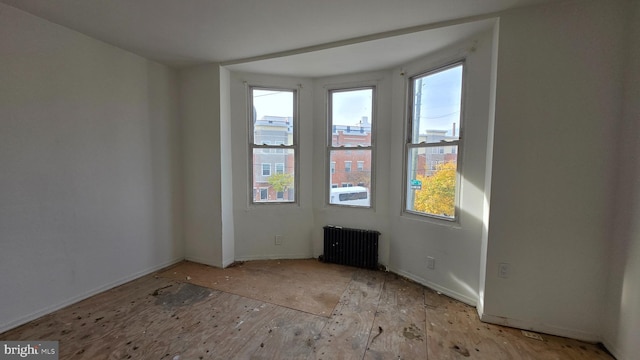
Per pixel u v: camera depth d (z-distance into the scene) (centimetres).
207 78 316
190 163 334
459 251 250
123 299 249
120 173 275
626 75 175
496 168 207
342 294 262
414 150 294
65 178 231
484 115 227
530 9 194
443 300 251
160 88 311
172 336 196
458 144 251
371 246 323
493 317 215
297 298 254
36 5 195
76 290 242
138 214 294
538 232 200
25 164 207
